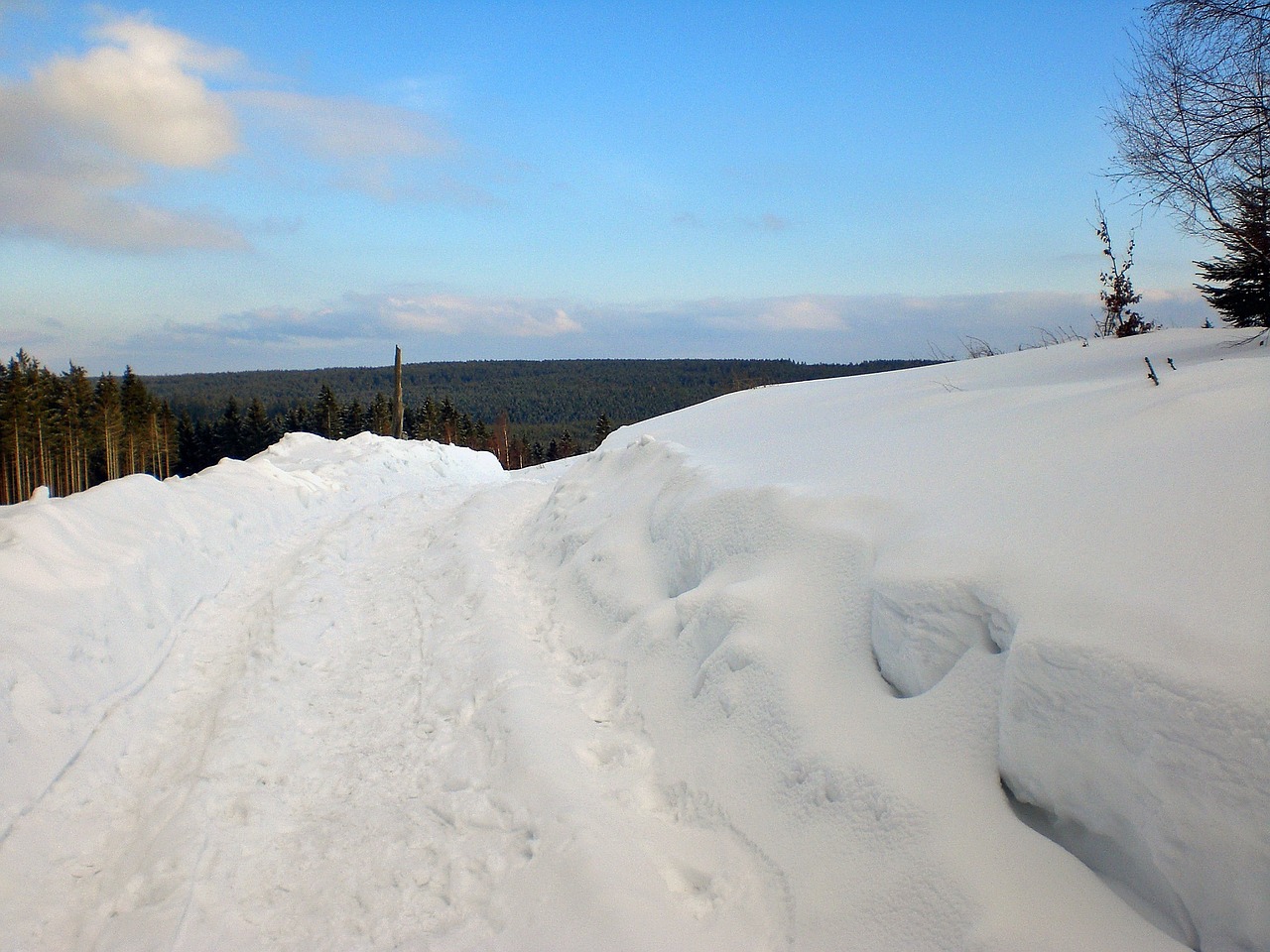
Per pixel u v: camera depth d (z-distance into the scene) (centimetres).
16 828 383
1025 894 248
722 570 496
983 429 541
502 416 6600
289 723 503
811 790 330
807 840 317
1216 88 807
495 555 800
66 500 720
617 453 874
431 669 557
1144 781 237
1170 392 454
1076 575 297
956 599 325
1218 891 218
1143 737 239
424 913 332
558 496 866
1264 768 214
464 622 625
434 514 1091
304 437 1709
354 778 443
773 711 373
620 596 572
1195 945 223
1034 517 354
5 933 333
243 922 338
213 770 441
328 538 912
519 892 329
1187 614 257
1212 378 455
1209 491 317
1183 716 232
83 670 512
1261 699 221
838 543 428
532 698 470
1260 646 236
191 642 647
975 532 361
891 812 295
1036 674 272
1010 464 437
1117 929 232
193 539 797
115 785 449
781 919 296
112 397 4847
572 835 345
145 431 5212
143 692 544
